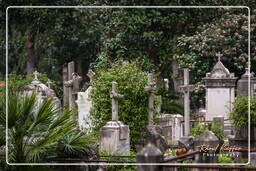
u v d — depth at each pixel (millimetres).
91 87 18234
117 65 18688
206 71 29781
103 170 12789
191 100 30078
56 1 35375
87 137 13039
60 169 12602
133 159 14172
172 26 29875
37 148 12039
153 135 15852
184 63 29281
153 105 18594
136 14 29016
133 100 17875
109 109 17688
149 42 29344
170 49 29750
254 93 24516
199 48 29266
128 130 16828
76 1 35562
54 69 39250
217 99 24266
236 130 17031
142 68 28344
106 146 16328
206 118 24297
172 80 32844
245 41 30156
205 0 29906
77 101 18906
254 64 30359
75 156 12750
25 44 38969
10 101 12320
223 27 30062
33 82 26000
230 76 24172
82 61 38219
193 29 30641
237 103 17125
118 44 28703
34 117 12328
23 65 40156
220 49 29844
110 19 31281
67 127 12570
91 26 36031
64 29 35938
